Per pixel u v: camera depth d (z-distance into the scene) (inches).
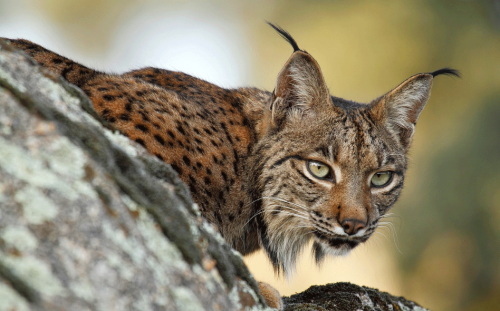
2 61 141.4
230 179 309.1
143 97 299.4
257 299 167.3
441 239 902.4
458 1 1069.8
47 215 119.2
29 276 111.0
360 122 322.0
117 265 123.1
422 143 983.6
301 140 316.2
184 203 164.7
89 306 114.7
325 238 316.8
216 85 362.0
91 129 145.7
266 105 336.5
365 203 309.6
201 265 148.4
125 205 137.9
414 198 927.7
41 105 136.4
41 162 126.1
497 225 893.8
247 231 327.0
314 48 1088.2
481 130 954.1
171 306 130.4
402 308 268.4
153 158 165.8
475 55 1036.5
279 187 318.0
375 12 1074.7
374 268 869.2
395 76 1053.2
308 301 255.6
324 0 1111.0
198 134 301.4
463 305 879.7
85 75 307.3
